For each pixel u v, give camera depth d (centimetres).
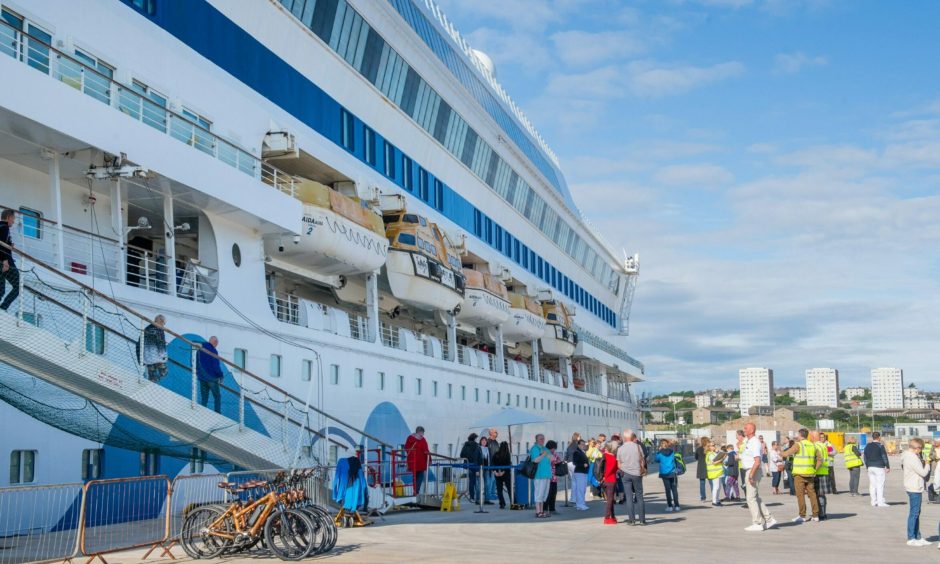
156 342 1469
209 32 2034
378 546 1372
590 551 1317
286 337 2130
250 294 2020
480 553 1290
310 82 2475
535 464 1955
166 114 1820
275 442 1689
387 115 2966
